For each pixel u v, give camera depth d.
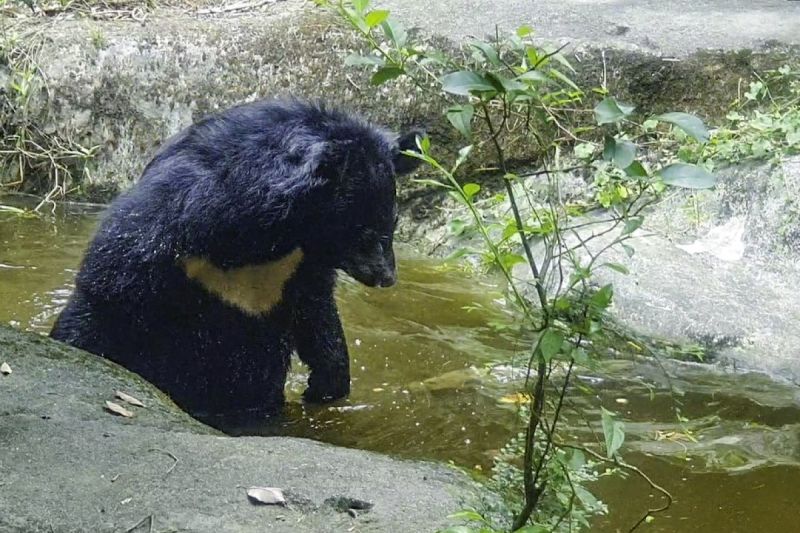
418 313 8.09
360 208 6.55
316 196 6.41
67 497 4.07
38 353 5.52
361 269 6.73
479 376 6.97
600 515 5.09
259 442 4.68
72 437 4.58
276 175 6.38
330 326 6.80
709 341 7.40
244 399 6.91
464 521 3.89
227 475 4.30
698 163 9.03
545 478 3.56
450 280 8.83
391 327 7.82
